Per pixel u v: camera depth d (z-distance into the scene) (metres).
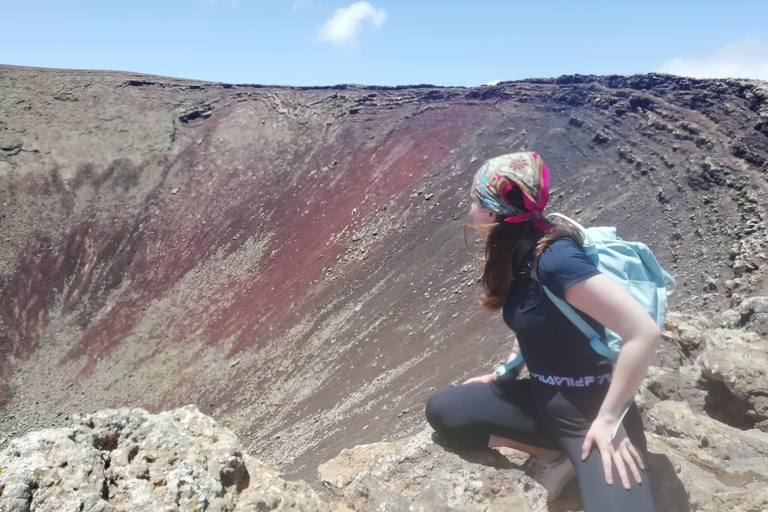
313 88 52.03
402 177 37.50
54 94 50.91
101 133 49.09
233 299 35.72
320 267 33.47
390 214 34.47
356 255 32.69
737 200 17.61
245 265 38.12
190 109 51.59
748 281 11.78
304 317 29.83
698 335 6.91
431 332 21.72
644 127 25.91
